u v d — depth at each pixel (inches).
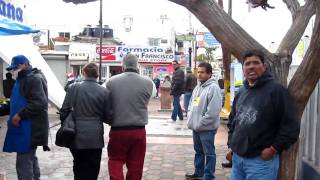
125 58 205.9
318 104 191.8
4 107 229.0
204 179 224.2
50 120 530.0
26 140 192.4
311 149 200.5
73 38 1792.6
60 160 295.9
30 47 427.2
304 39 216.2
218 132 438.3
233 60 658.2
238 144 142.3
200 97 221.3
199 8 161.3
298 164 209.9
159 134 422.9
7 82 344.5
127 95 198.8
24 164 197.0
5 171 261.6
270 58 164.2
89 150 198.5
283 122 134.3
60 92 424.8
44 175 256.7
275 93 135.8
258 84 139.5
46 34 1429.6
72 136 192.5
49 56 1155.9
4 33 275.7
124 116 198.4
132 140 200.2
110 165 203.0
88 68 200.7
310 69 159.6
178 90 533.0
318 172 183.2
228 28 160.9
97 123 197.0
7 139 195.5
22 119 191.2
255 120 137.6
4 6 396.8
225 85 559.8
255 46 163.0
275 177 140.8
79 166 203.2
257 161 138.7
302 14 172.1
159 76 1336.1
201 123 217.9
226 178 253.9
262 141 137.5
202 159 236.8
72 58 1166.3
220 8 163.8
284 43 169.3
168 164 290.7
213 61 1633.9
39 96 192.7
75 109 195.9
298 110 163.3
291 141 133.3
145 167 281.7
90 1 166.9
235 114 152.3
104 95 197.2
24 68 196.2
